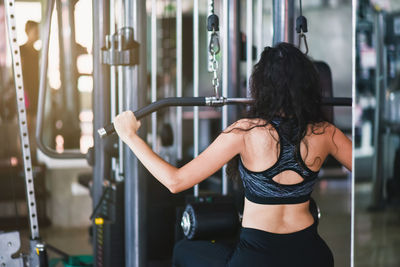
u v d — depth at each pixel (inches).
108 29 123.3
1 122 250.2
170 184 72.2
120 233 114.3
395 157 65.8
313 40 315.6
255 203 72.9
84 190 233.9
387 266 66.9
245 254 71.8
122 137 77.7
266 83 73.0
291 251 71.7
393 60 64.8
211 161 72.5
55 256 153.0
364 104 66.3
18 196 201.2
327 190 234.1
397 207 66.2
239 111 132.4
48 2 112.4
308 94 73.2
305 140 72.7
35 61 261.1
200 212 86.4
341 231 177.8
